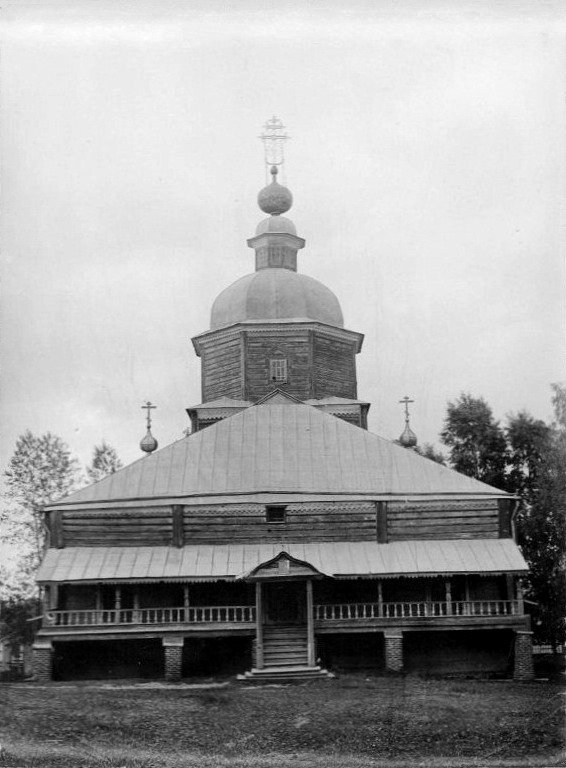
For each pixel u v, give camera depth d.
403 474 40.66
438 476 40.56
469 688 33.34
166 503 39.50
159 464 40.97
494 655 38.28
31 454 51.66
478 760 26.91
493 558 38.62
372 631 36.94
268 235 53.06
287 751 27.53
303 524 39.69
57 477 52.00
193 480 40.31
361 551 39.03
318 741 27.78
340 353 51.16
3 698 31.53
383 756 26.78
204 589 39.25
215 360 51.00
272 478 40.28
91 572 37.84
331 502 39.62
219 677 36.59
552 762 26.56
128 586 39.34
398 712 29.72
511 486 52.62
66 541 39.12
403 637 37.62
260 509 39.78
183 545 39.31
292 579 35.78
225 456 41.28
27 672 45.66
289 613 37.16
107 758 26.52
